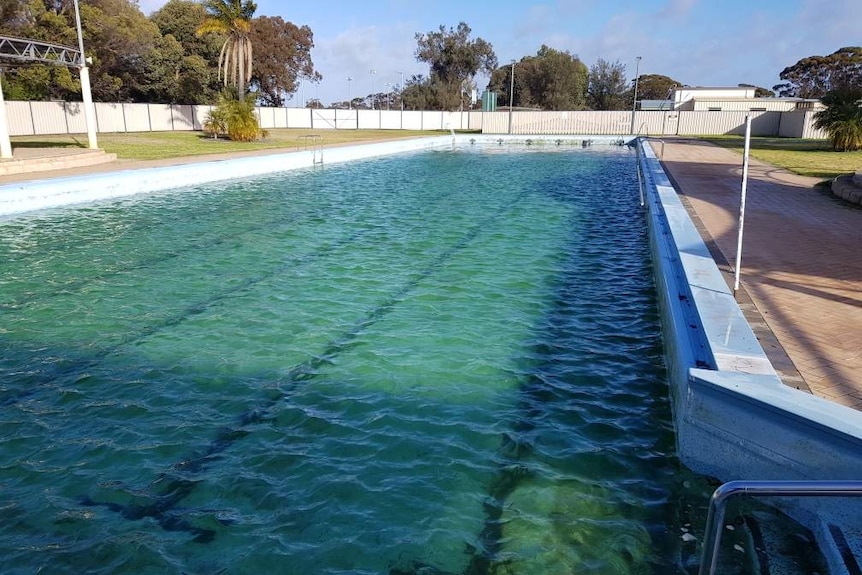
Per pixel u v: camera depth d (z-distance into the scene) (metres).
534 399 5.03
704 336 4.60
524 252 10.16
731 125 40.72
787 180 14.87
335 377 5.45
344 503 3.70
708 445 3.86
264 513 3.63
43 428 4.63
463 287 8.16
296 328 6.66
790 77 77.12
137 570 3.18
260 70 55.75
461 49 69.75
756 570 3.06
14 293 7.96
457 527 3.48
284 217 13.38
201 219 13.09
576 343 6.23
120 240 11.04
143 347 6.16
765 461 3.54
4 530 3.49
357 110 51.16
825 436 3.19
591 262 9.51
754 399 3.50
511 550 3.30
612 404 4.95
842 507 3.25
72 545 3.37
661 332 6.52
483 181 19.98
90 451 4.30
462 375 5.48
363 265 9.31
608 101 73.12
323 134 41.03
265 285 8.27
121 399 5.08
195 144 28.70
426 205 15.09
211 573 3.16
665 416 4.75
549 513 3.60
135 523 3.55
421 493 3.79
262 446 4.35
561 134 41.81
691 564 3.18
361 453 4.25
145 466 4.12
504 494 3.79
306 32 62.12
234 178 20.20
